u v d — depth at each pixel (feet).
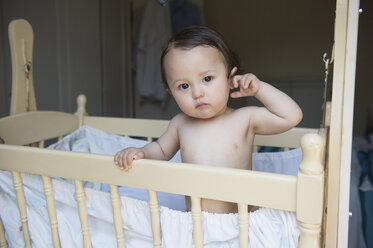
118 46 8.21
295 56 8.18
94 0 7.33
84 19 7.03
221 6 8.67
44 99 6.08
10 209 2.84
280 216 1.88
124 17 8.41
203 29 2.44
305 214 1.73
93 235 2.60
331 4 7.79
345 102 2.00
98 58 7.52
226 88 2.41
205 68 2.29
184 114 2.84
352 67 1.97
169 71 2.39
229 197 1.92
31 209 2.75
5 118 3.52
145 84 8.07
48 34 6.15
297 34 8.12
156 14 7.85
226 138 2.53
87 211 2.49
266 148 5.38
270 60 8.40
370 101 3.59
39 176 2.68
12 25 3.67
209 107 2.34
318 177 1.68
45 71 6.09
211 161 2.51
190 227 2.14
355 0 1.92
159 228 2.22
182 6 7.90
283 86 8.20
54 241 2.64
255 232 1.98
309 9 7.97
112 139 4.30
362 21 3.46
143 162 2.12
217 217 2.07
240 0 8.51
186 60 2.29
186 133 2.68
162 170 2.07
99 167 2.26
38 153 2.46
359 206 3.41
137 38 8.45
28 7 5.78
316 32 7.97
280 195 1.79
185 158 2.64
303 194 1.72
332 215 2.10
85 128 4.29
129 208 2.32
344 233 2.09
